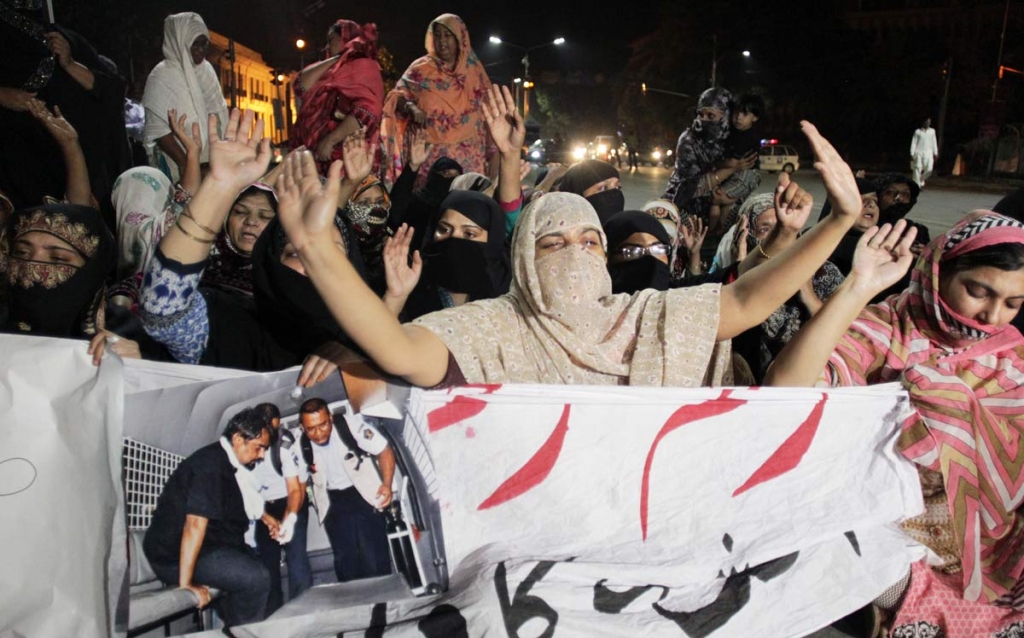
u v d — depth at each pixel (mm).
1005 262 2568
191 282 2309
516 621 2158
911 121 42469
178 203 3629
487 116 3975
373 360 2131
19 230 2574
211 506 2111
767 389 2467
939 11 50438
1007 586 2660
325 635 2133
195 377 2135
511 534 2311
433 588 2217
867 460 2566
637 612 2250
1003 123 35438
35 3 4832
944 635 2621
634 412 2381
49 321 2598
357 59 5742
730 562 2375
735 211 6348
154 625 2059
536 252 2490
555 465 2338
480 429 2311
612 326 2516
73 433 2033
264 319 2740
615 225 3441
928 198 22062
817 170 2260
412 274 2602
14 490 1977
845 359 2783
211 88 6070
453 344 2348
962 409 2641
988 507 2670
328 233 1942
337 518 2184
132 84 19469
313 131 5777
